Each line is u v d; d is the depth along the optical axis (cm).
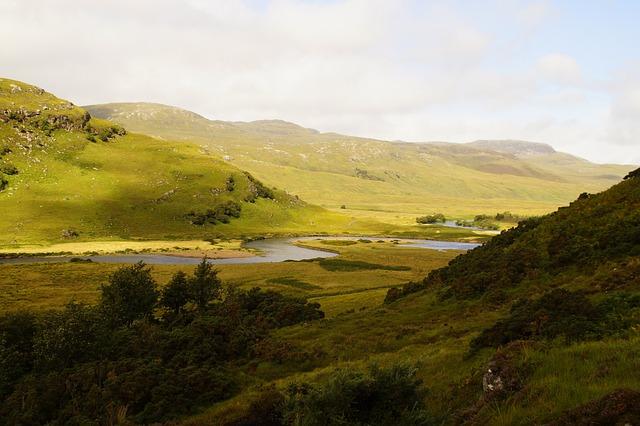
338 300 6688
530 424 957
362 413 1216
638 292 2072
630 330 1622
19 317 4447
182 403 2373
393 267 12988
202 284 6381
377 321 4025
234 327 3912
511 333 2047
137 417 2273
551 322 1952
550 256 3828
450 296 4172
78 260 13975
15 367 3488
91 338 3684
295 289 9131
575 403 956
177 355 3334
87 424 2256
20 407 2669
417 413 1203
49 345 3453
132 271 6109
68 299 8600
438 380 1884
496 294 3622
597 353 1273
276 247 19700
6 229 19275
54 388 2706
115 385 2519
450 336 3025
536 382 1169
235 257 16450
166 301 6309
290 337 4000
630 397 822
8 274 11275
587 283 2844
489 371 1398
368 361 2703
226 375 2753
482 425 1083
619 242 3356
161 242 19800
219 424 1806
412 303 4466
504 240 4903
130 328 4653
